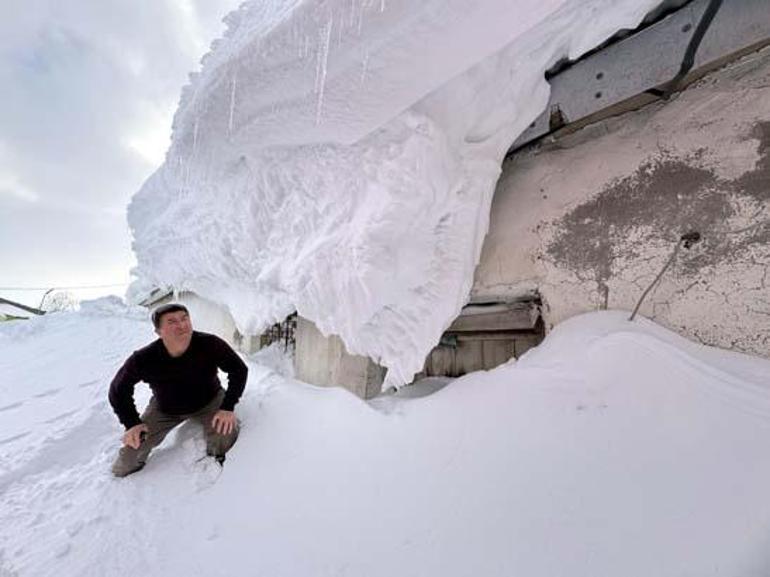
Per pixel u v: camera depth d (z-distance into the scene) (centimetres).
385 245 161
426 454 160
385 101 145
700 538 98
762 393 114
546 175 190
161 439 220
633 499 112
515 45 147
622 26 141
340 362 267
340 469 173
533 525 118
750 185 130
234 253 275
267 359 364
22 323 767
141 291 777
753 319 126
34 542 166
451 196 169
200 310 534
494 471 139
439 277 179
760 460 104
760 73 133
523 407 153
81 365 472
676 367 131
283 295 244
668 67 143
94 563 151
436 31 118
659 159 152
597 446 129
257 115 171
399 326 190
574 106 171
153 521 172
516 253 198
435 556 122
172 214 355
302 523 152
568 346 161
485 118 167
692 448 114
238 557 144
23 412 332
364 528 141
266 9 166
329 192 188
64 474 221
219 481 193
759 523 94
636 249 155
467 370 248
